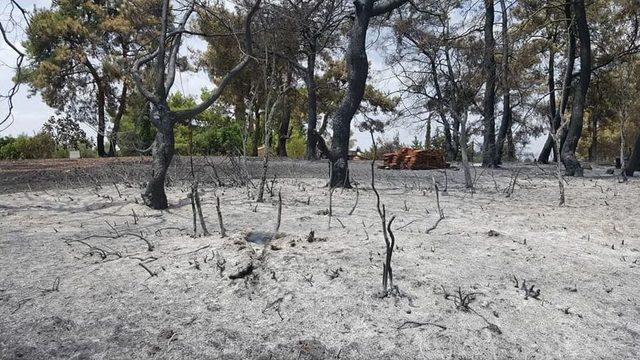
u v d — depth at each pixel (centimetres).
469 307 320
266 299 331
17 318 305
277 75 1573
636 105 1861
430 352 271
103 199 775
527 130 2627
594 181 1318
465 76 1448
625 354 272
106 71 2633
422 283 356
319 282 354
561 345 281
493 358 266
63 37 2666
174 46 771
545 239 522
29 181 1037
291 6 1243
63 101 2938
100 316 309
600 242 515
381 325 297
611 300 344
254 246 448
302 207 715
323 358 266
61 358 266
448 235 521
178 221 590
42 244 467
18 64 928
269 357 267
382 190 1005
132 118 3048
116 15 2766
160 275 370
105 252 425
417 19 1609
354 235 502
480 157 2811
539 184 1232
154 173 682
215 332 290
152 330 293
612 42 2256
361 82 1005
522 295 345
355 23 1024
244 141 915
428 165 1823
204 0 1304
